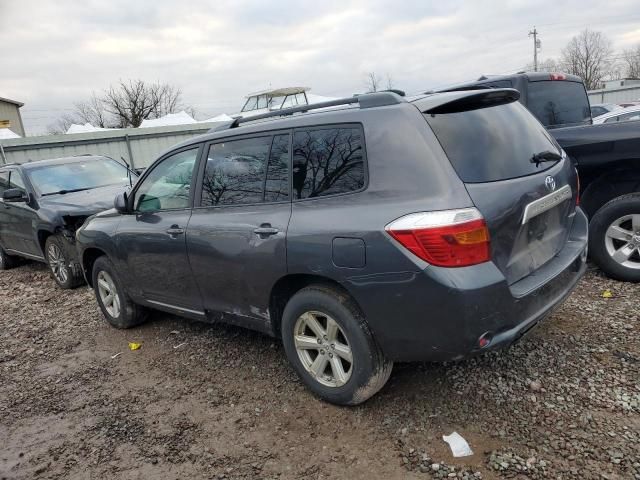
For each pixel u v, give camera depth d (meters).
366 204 2.81
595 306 4.18
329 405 3.26
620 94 31.09
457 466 2.59
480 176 2.70
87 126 24.91
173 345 4.56
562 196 3.20
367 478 2.60
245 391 3.59
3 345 5.11
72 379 4.14
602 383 3.11
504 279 2.60
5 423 3.57
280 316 3.51
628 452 2.52
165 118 26.20
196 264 3.80
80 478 2.88
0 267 9.13
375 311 2.78
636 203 4.37
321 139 3.12
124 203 4.46
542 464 2.51
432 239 2.54
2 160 18.45
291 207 3.18
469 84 5.18
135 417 3.44
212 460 2.89
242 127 3.65
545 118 5.50
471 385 3.25
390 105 2.92
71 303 6.31
